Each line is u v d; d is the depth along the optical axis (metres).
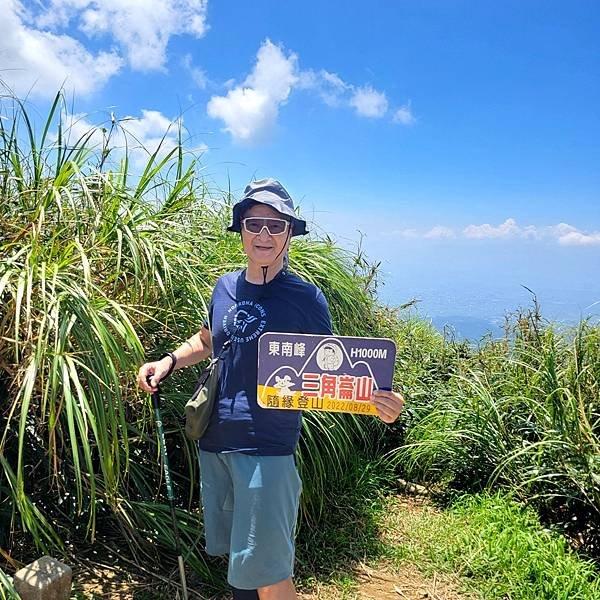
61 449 2.57
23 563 2.62
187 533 2.84
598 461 3.53
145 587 2.68
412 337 6.26
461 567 3.14
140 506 2.79
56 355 2.16
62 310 2.36
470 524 3.58
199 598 2.67
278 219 2.19
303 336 2.12
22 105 2.83
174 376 3.10
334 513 3.68
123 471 2.83
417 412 4.79
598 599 2.82
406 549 3.31
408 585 3.01
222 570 2.86
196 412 2.16
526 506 3.73
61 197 2.80
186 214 3.55
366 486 4.06
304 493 3.34
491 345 5.81
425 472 4.34
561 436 3.73
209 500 2.22
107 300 2.50
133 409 2.89
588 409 3.94
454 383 5.13
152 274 2.82
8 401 2.53
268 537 2.07
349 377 2.13
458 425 4.40
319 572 3.07
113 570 2.75
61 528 2.82
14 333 2.42
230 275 2.35
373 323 5.06
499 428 4.17
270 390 2.12
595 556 3.43
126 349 2.81
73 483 2.78
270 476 2.09
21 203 2.84
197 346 2.48
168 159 3.21
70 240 2.73
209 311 2.36
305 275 4.09
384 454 4.66
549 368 4.09
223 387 2.18
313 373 2.13
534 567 3.02
